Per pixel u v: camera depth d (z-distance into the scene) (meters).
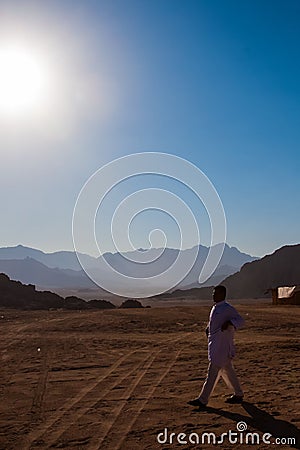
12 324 25.33
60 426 8.07
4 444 7.25
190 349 16.33
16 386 11.03
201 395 8.98
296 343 16.62
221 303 9.12
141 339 19.06
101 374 12.26
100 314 30.66
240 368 12.52
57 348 16.78
